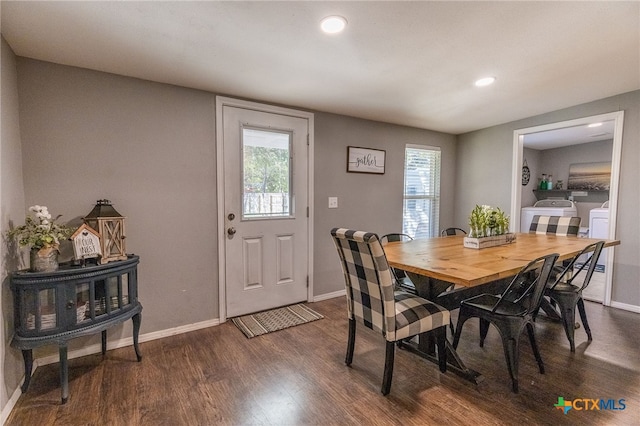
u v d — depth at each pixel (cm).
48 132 211
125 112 237
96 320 188
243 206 295
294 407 169
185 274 266
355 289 196
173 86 256
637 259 297
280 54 206
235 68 227
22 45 189
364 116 362
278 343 245
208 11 158
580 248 242
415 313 184
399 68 230
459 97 297
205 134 271
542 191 601
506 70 235
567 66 229
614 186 306
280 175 315
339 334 261
